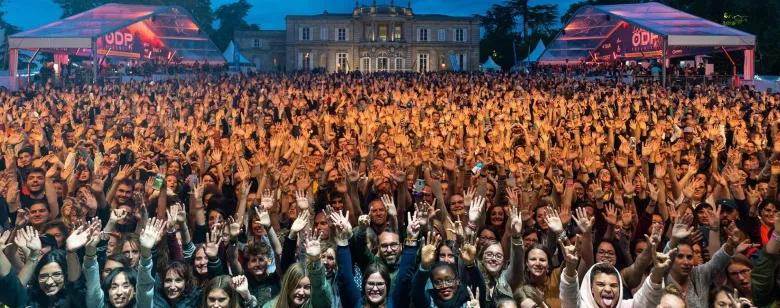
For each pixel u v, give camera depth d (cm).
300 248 898
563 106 2552
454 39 10506
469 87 3525
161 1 9419
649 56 5419
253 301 719
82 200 1084
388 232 834
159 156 1537
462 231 826
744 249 790
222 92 3198
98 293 735
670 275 786
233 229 834
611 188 1242
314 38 10356
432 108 2394
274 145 1609
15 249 802
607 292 659
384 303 763
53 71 4206
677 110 2561
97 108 2517
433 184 1030
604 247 860
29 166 1380
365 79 4328
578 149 1662
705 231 980
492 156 1427
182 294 788
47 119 2027
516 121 2114
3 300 735
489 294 815
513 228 778
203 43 5756
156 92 3284
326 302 720
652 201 1024
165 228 856
